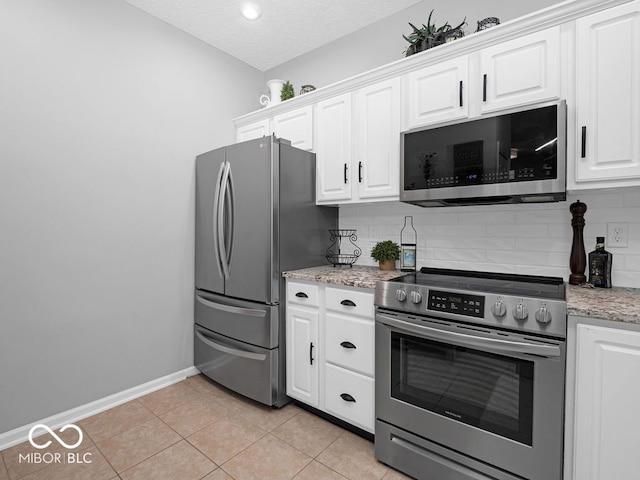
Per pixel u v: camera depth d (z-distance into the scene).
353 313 1.82
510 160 1.53
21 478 1.54
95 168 2.08
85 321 2.06
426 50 1.84
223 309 2.30
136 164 2.28
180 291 2.56
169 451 1.73
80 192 2.02
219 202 2.30
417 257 2.26
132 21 2.26
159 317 2.43
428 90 1.84
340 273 2.09
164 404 2.21
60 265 1.95
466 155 1.65
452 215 2.12
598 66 1.37
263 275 2.10
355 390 1.81
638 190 1.56
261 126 2.74
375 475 1.58
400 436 1.61
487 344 1.34
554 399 1.24
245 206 2.19
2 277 1.75
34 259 1.86
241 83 3.01
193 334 2.65
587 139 1.40
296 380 2.10
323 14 2.39
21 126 1.79
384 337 1.65
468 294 1.42
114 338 2.19
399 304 1.60
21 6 1.79
